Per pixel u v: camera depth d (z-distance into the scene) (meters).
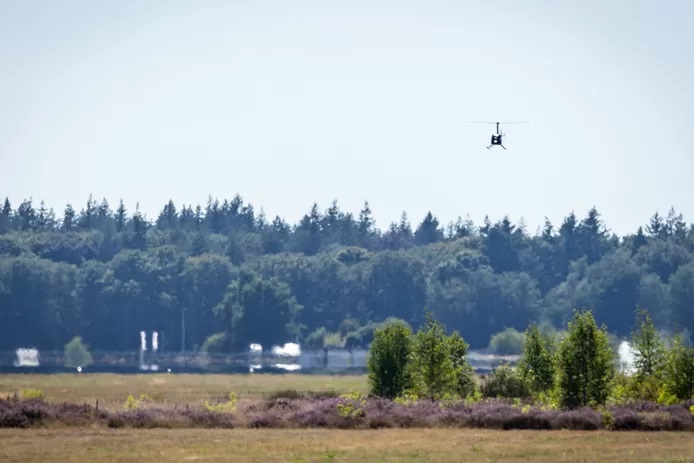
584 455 183.88
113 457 176.25
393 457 180.00
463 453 186.00
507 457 181.00
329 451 187.50
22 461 170.88
